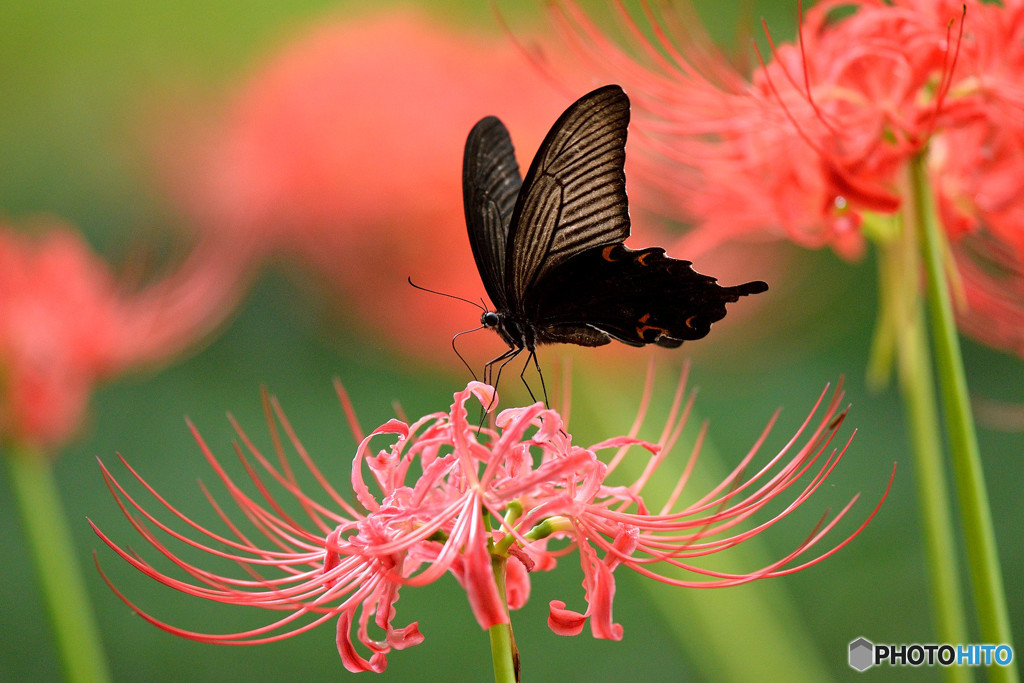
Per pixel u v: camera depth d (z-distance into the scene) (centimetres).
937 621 135
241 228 153
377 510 124
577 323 132
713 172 135
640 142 135
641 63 140
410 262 153
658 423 153
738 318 157
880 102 131
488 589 122
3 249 145
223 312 152
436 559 123
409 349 156
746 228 137
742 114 133
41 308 144
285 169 153
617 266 130
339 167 152
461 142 152
